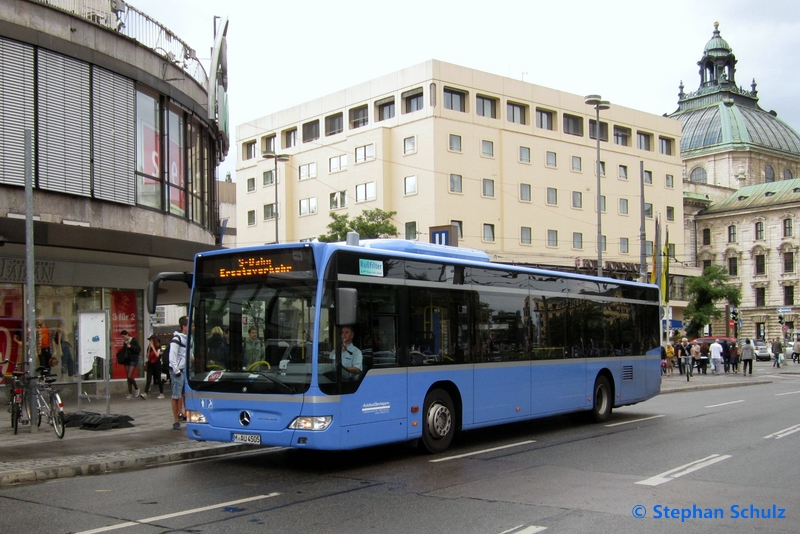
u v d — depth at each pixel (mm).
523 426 16281
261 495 9047
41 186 18250
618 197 70312
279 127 69812
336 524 7547
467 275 13031
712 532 7223
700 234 101750
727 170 106812
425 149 57406
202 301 11219
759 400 23141
